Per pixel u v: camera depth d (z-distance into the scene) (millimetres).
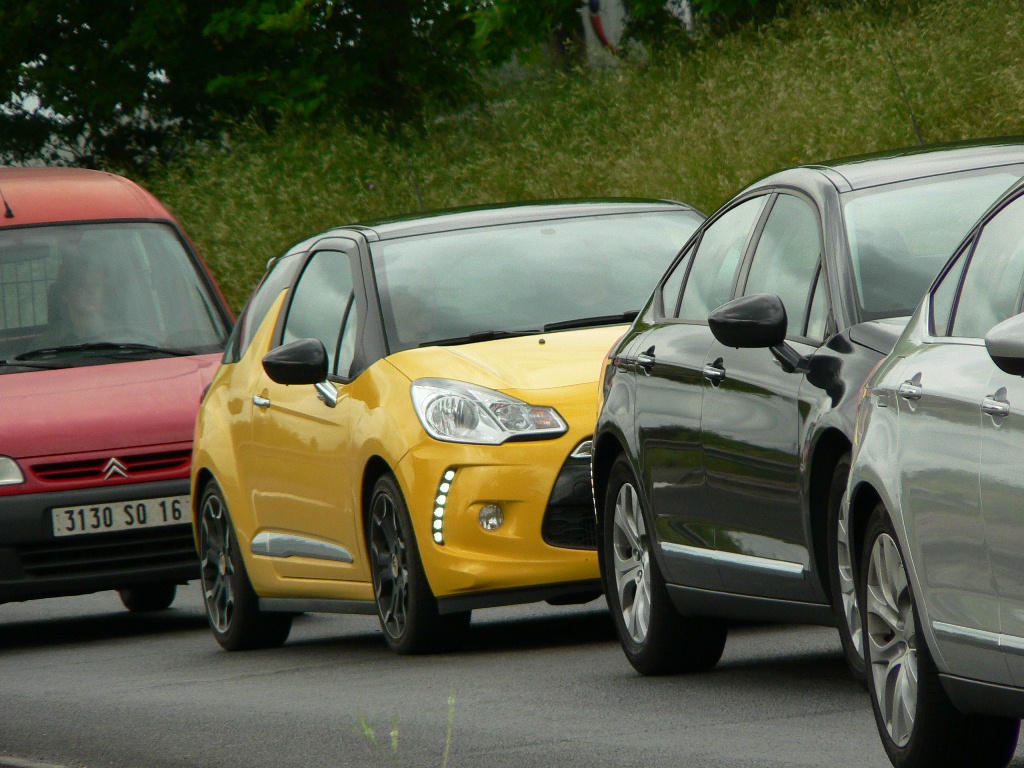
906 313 23797
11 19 101625
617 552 29734
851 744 22359
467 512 31859
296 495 36562
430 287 35656
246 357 39750
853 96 64875
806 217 26203
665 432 27609
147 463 42125
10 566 41375
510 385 32500
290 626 39156
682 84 75000
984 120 61469
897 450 20000
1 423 41938
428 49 96750
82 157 105062
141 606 48844
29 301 45562
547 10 88500
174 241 47562
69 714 30562
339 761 23891
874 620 20953
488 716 26484
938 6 68188
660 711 25766
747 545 25766
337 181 79312
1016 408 17734
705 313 28047
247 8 94688
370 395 34000
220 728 27484
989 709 18656
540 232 37344
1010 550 17719
